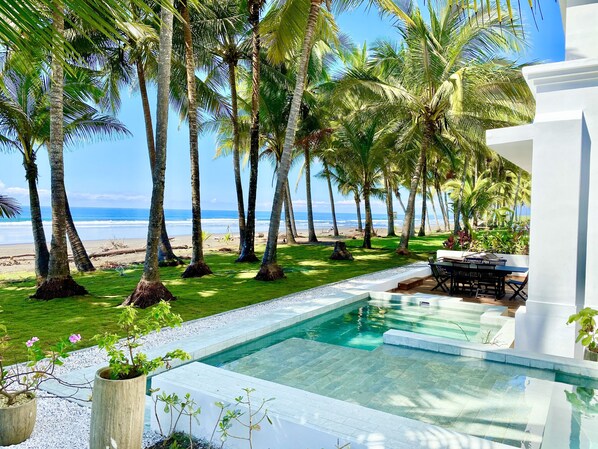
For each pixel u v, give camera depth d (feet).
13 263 54.65
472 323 22.18
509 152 18.20
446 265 28.78
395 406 11.77
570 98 15.19
